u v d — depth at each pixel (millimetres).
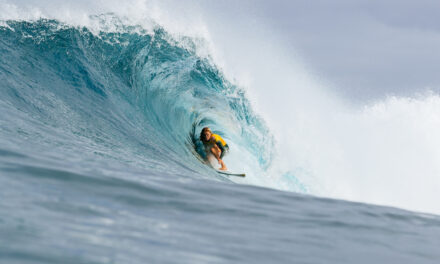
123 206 15156
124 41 51906
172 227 13773
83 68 46219
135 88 48469
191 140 48125
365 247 15320
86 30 50250
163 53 53906
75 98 41781
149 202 16328
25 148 21531
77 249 10172
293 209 19812
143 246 11375
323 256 13445
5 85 37812
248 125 57156
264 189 23828
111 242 11195
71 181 16797
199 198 18422
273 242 14125
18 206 12680
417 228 19781
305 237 15469
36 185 15383
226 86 57500
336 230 17250
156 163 30719
